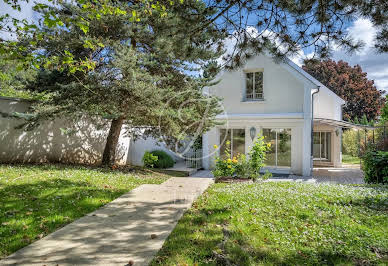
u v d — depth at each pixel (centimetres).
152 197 642
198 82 1226
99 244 362
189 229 424
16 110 1016
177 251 344
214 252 341
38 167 945
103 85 980
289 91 1401
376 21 440
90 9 538
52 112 952
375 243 373
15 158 1005
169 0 580
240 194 682
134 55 948
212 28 549
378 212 524
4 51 463
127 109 1039
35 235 389
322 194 686
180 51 593
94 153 1381
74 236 388
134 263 309
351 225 444
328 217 490
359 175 1362
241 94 1494
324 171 1536
